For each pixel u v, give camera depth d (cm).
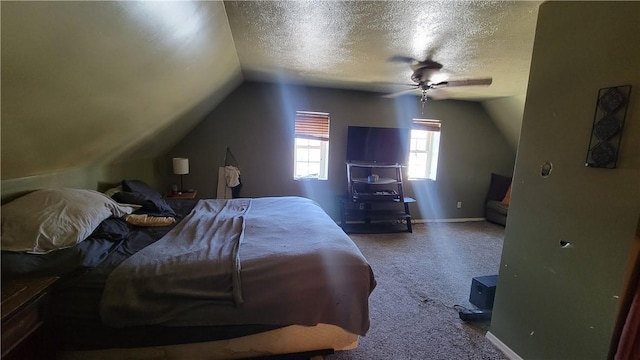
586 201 139
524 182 173
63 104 134
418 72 287
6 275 121
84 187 230
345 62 284
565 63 148
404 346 188
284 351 161
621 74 125
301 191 447
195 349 150
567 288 148
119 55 134
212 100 348
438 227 470
